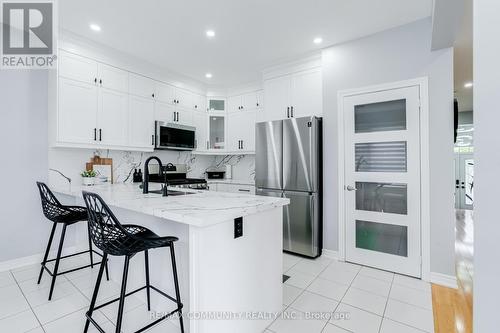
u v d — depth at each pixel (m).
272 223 1.89
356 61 2.92
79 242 3.15
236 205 1.66
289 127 3.21
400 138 2.65
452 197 2.40
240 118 4.56
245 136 4.50
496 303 0.59
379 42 2.77
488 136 0.62
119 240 1.50
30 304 2.05
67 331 1.74
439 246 2.45
